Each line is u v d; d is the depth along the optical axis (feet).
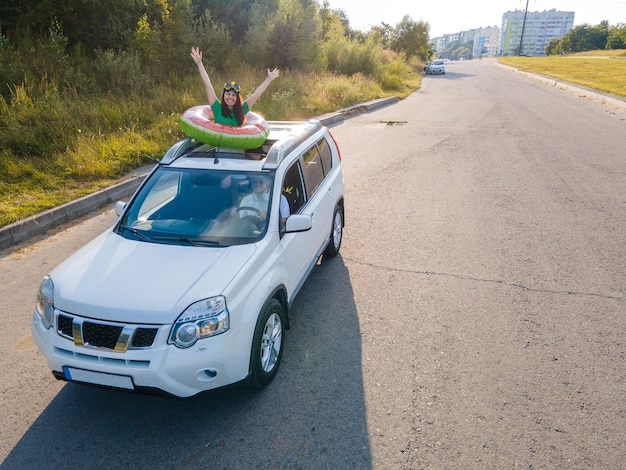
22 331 15.64
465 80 129.80
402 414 11.93
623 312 16.24
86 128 35.91
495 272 19.25
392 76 103.50
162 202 14.58
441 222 24.68
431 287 18.22
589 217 24.75
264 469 10.46
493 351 14.34
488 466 10.41
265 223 13.79
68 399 12.66
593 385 12.84
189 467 10.54
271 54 74.74
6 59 41.55
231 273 11.84
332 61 96.37
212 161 15.56
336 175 20.74
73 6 51.08
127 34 56.49
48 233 23.57
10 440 11.33
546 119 55.21
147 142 35.86
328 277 19.20
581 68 142.51
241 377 11.57
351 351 14.49
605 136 44.27
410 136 47.16
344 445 11.05
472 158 37.68
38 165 30.37
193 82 55.52
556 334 15.10
